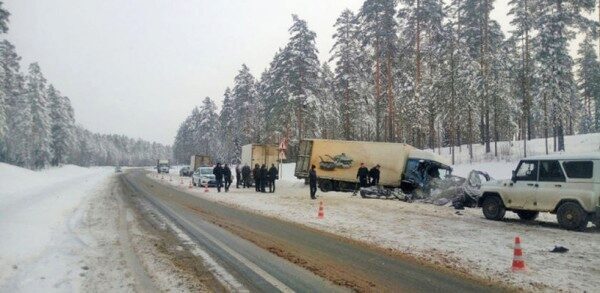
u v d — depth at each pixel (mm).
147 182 42031
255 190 30406
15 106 66062
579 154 14016
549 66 39062
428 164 26641
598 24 34406
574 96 59281
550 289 7133
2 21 39469
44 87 70875
